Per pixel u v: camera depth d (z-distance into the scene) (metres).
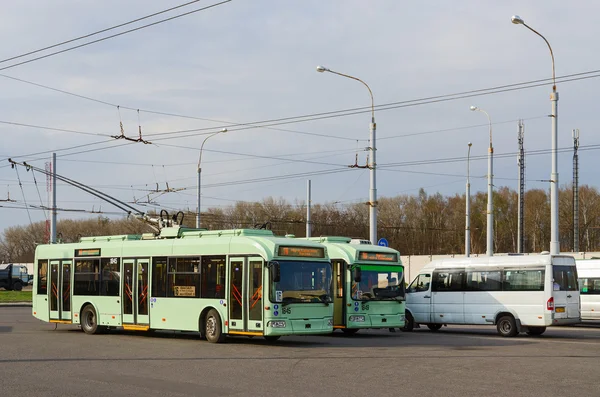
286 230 81.50
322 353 17.66
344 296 23.58
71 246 25.78
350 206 92.38
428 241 93.50
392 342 21.12
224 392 11.91
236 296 20.12
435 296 26.89
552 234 29.38
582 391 11.92
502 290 25.06
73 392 12.01
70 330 26.45
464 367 14.93
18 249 122.81
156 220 28.02
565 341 21.69
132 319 23.19
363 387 12.35
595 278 31.45
